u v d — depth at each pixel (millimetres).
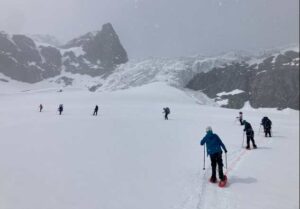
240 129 31094
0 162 11992
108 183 10188
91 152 15391
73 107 58312
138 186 10094
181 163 14039
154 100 98750
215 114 59438
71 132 22828
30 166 11688
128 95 102938
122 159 14109
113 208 8062
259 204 8906
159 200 8938
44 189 9094
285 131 30000
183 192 9797
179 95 114062
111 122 32094
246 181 11273
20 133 21203
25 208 7562
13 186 9109
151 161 14102
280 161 14680
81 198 8586
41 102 71688
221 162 10977
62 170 11422
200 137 24047
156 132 25859
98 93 104000
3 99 78125
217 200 9219
